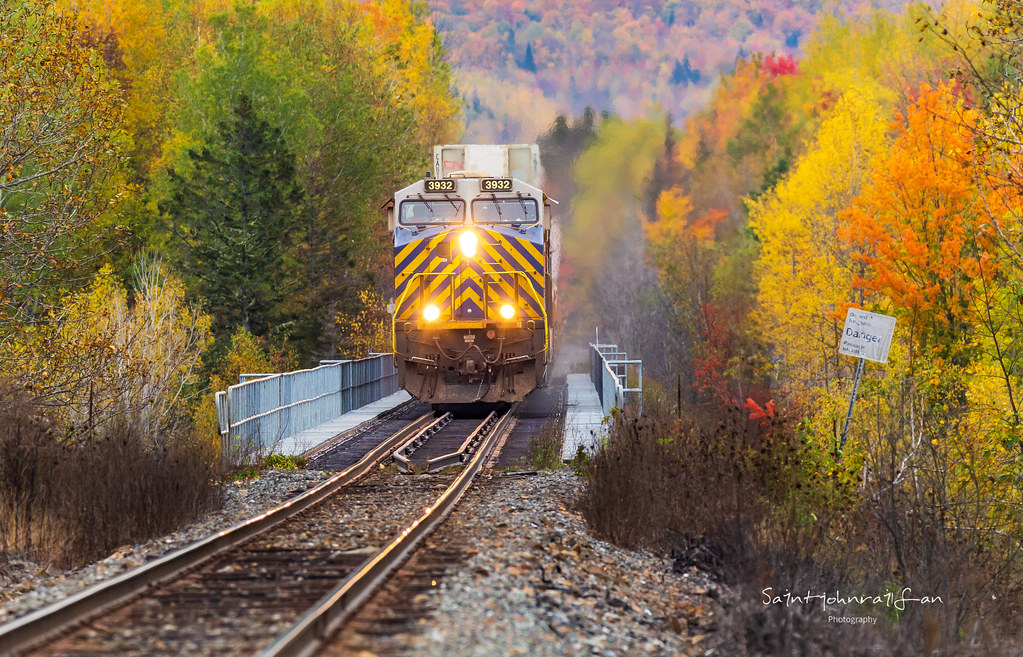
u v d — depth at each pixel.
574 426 70.44
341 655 20.70
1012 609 36.72
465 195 70.69
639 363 66.12
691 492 39.78
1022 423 48.62
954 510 40.44
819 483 40.84
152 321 71.75
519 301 69.81
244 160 114.06
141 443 45.47
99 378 56.19
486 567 28.72
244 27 140.00
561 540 34.41
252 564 29.55
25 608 26.14
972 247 76.38
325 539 33.22
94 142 58.50
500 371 70.06
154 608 24.59
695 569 34.94
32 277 61.16
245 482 47.75
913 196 77.50
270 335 114.88
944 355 71.06
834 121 108.56
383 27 183.12
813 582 32.50
